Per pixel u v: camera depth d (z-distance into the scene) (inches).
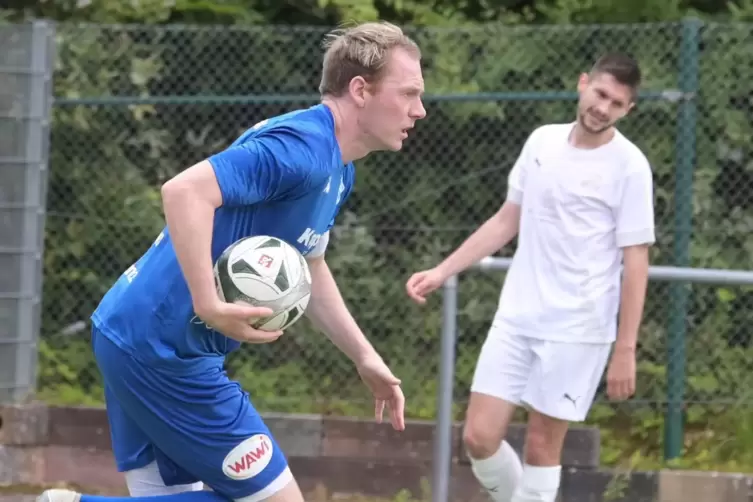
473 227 889.5
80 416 874.8
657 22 943.7
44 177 889.5
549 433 657.0
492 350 666.2
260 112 911.0
